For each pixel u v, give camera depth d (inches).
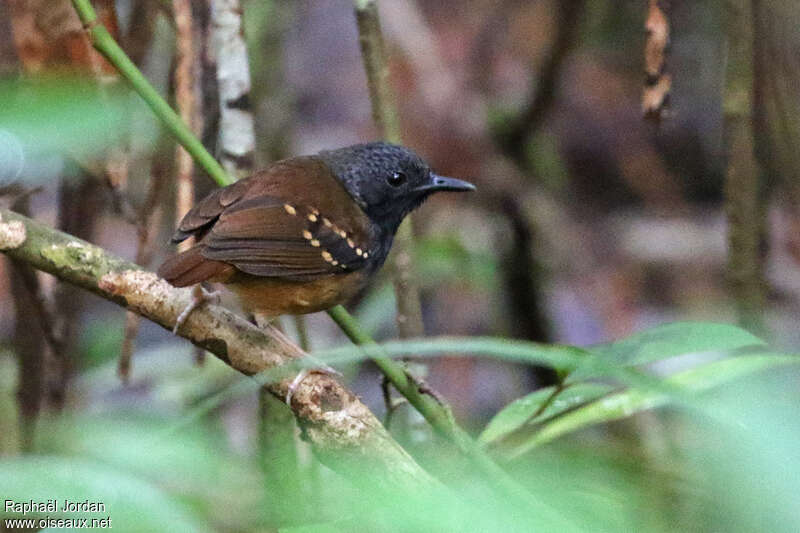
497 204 531.8
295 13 669.3
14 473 119.9
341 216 311.4
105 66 285.0
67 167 309.3
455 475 247.0
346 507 214.4
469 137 550.6
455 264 509.7
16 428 369.1
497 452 242.1
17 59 317.7
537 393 254.2
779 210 501.7
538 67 525.0
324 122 658.8
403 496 138.3
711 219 641.6
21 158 177.3
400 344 167.2
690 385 220.2
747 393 201.2
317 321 562.6
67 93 172.2
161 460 180.7
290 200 301.7
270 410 285.4
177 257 254.5
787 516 116.7
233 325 242.8
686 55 647.1
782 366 243.3
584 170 655.1
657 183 648.4
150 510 116.6
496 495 175.0
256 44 551.5
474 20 602.5
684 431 319.6
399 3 579.5
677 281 606.2
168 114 254.2
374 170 327.3
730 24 332.5
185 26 313.9
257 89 554.6
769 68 343.9
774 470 120.8
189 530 115.4
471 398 489.7
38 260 237.0
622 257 614.5
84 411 397.4
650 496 180.2
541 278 524.4
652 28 297.4
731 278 350.0
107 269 241.1
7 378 432.8
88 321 541.3
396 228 337.7
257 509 229.6
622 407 241.1
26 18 276.7
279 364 238.1
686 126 652.1
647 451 248.7
